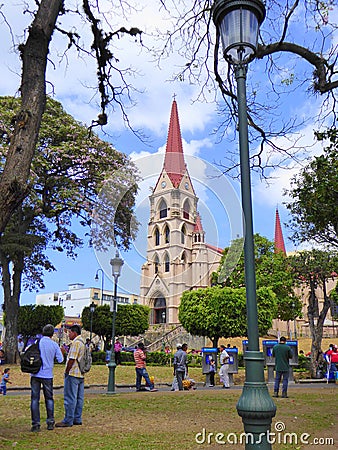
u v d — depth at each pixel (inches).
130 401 452.1
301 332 2165.4
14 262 946.7
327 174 475.5
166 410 389.7
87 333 1615.4
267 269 1540.4
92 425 311.4
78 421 314.7
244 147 167.6
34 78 242.8
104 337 1539.1
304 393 574.6
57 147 876.6
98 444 247.8
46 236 1080.8
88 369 320.5
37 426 290.7
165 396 506.3
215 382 823.7
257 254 1572.3
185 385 648.4
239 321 800.9
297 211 834.2
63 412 374.6
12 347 910.4
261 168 337.7
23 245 893.2
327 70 335.0
